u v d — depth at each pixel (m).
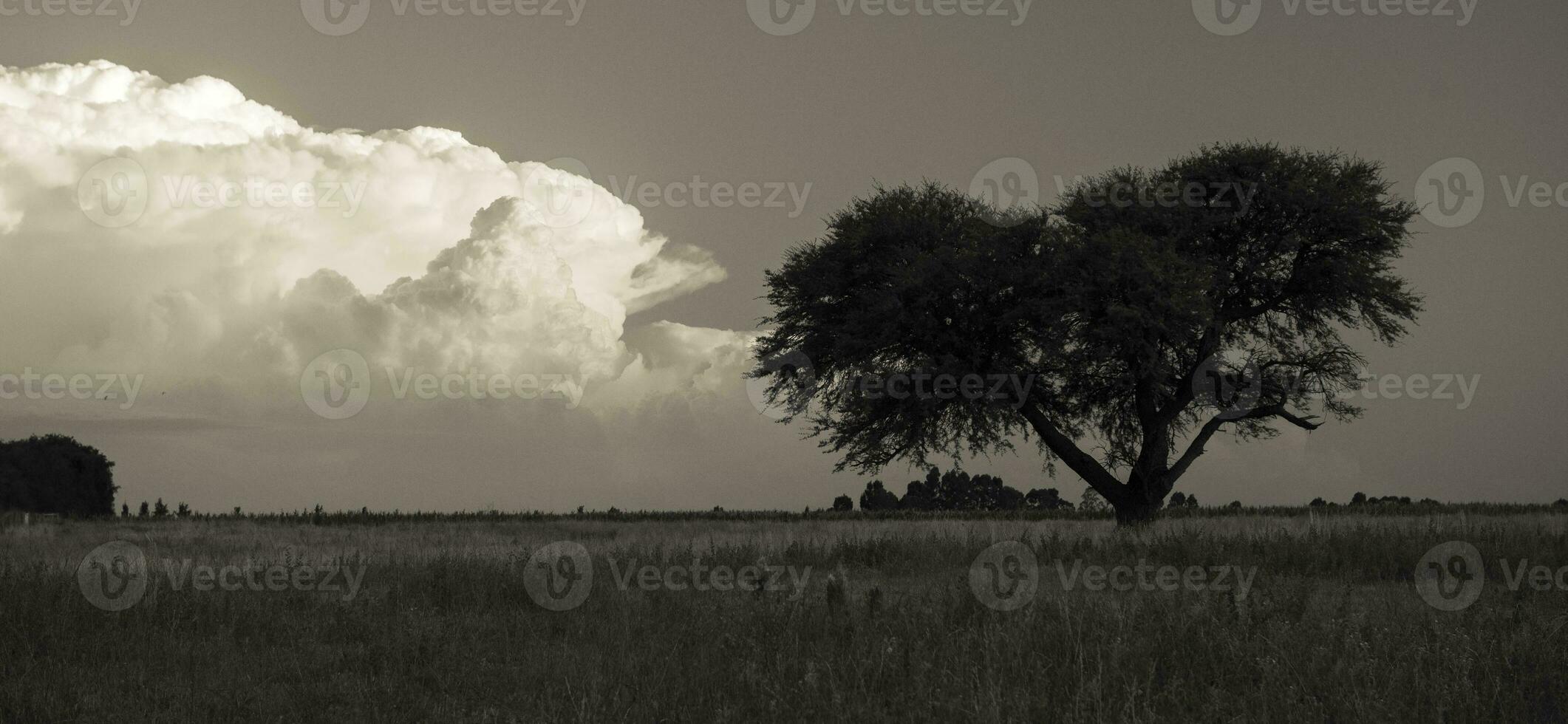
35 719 8.70
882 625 10.70
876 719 7.62
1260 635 9.54
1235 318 31.86
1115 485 32.16
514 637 11.88
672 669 9.31
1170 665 9.13
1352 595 14.62
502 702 9.06
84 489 56.09
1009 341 31.16
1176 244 30.48
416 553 20.62
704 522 42.53
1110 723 7.62
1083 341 29.50
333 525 40.69
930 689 7.97
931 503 75.88
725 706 8.19
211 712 8.91
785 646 9.80
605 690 8.88
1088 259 28.81
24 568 15.84
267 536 29.88
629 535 29.88
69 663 10.62
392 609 13.52
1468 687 8.12
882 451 32.38
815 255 31.47
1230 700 8.21
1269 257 30.75
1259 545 19.55
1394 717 7.62
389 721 8.58
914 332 29.95
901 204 31.06
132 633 11.71
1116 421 34.09
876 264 30.44
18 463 53.31
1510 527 22.69
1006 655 9.06
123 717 8.72
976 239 30.25
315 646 11.49
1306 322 31.83
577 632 12.15
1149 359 29.19
